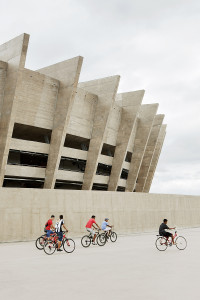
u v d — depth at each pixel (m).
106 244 19.12
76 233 22.14
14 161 37.62
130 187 46.47
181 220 33.78
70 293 7.37
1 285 8.16
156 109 45.41
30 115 30.39
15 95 26.59
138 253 14.98
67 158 36.12
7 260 12.33
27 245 17.28
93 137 36.44
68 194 22.09
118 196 26.17
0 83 27.73
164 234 16.41
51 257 13.34
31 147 30.97
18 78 26.42
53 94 31.67
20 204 19.19
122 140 40.91
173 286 8.14
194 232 29.02
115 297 7.04
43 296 7.09
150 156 50.81
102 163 39.50
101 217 24.31
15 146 29.80
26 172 30.86
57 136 31.42
